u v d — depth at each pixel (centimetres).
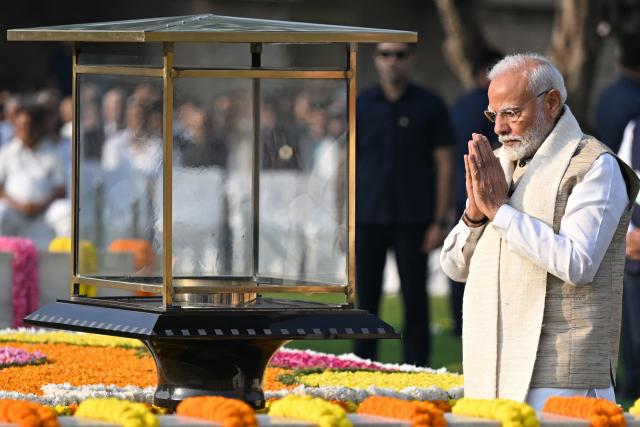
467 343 1333
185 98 1345
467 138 2816
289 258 1383
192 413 1095
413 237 2558
